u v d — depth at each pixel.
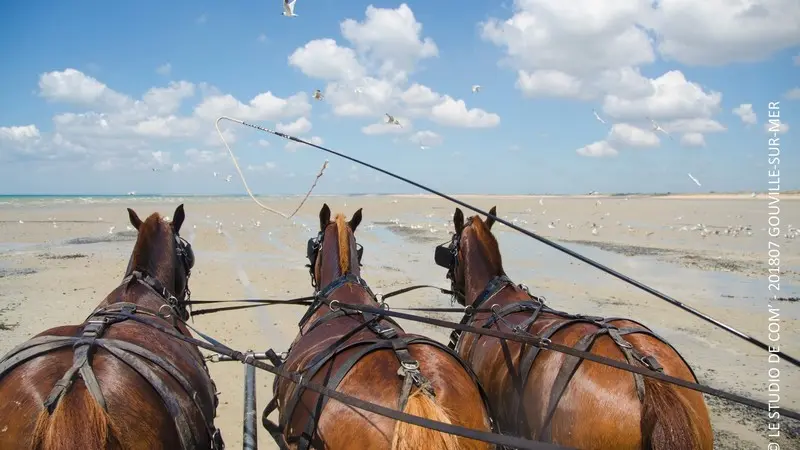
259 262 19.50
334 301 4.67
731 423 7.50
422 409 3.03
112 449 2.99
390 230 30.59
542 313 4.98
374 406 3.10
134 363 3.53
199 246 23.52
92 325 3.94
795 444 6.95
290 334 11.27
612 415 3.57
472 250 5.94
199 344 4.14
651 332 4.25
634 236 27.59
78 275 17.25
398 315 4.23
